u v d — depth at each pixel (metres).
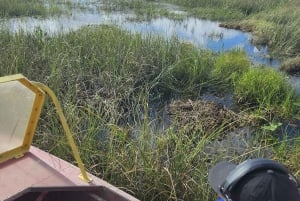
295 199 1.68
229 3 18.84
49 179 3.31
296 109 7.25
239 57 9.45
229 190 1.77
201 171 4.27
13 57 7.37
